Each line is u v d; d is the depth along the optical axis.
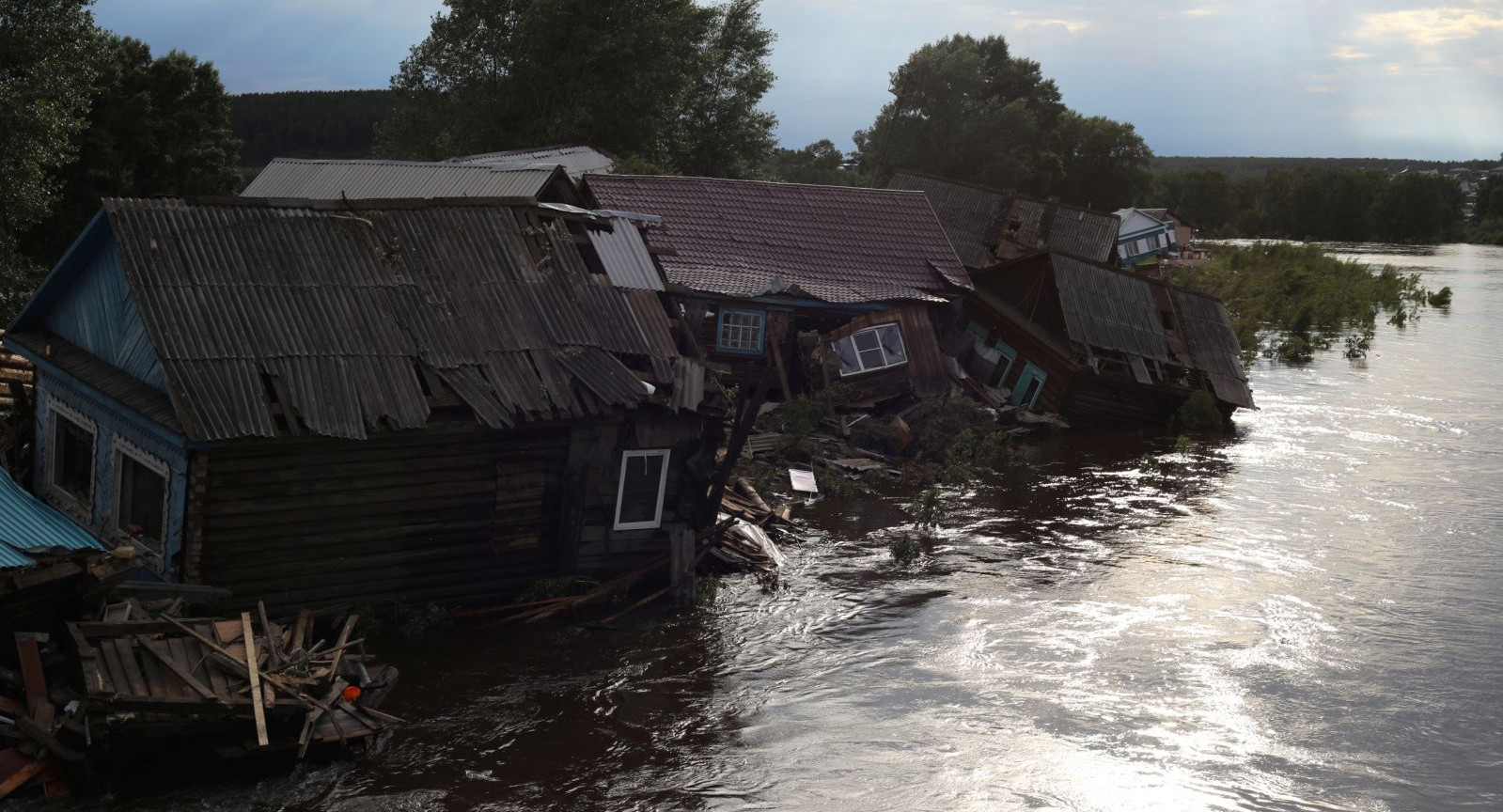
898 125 84.00
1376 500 25.20
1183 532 22.62
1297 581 19.88
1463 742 14.15
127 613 12.04
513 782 12.21
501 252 17.41
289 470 14.29
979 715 14.47
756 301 27.69
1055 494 25.23
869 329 29.89
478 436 15.53
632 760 12.90
